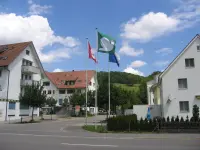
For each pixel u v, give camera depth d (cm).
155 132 2208
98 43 2517
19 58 4731
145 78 8506
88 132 2261
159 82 3384
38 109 5384
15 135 1912
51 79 7912
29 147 1250
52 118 4894
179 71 3102
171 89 3098
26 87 4022
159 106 3366
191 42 3091
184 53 3111
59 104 7731
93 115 6512
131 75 10031
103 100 4028
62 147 1256
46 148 1217
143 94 6931
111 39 2573
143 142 1492
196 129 2172
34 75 5344
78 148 1222
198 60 3053
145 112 3397
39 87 4084
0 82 4441
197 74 3038
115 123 2336
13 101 4447
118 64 2662
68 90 7750
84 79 7938
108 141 1542
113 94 4053
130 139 1670
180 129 2191
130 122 2309
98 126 2819
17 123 3556
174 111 3048
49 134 2023
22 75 4997
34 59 5262
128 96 5553
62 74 8450
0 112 4109
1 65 4422
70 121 4069
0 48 5178
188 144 1391
